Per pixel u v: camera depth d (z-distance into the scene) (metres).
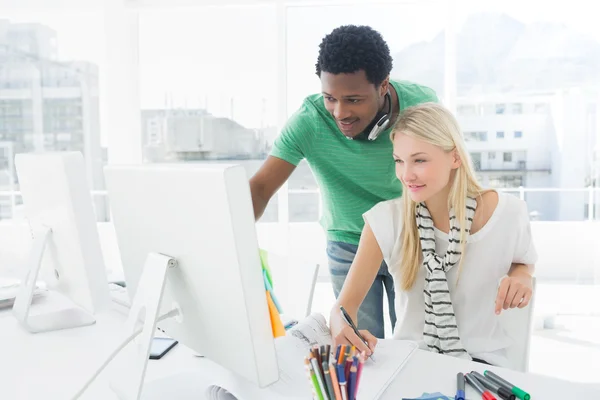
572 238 3.43
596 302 3.11
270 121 3.35
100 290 1.00
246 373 0.67
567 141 3.37
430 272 1.12
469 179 1.16
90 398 0.79
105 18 3.24
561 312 2.99
